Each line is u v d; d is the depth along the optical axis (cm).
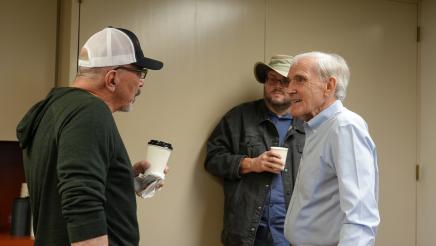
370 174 152
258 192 228
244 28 258
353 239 145
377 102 289
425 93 299
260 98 261
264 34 262
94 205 109
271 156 220
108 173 121
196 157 248
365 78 286
